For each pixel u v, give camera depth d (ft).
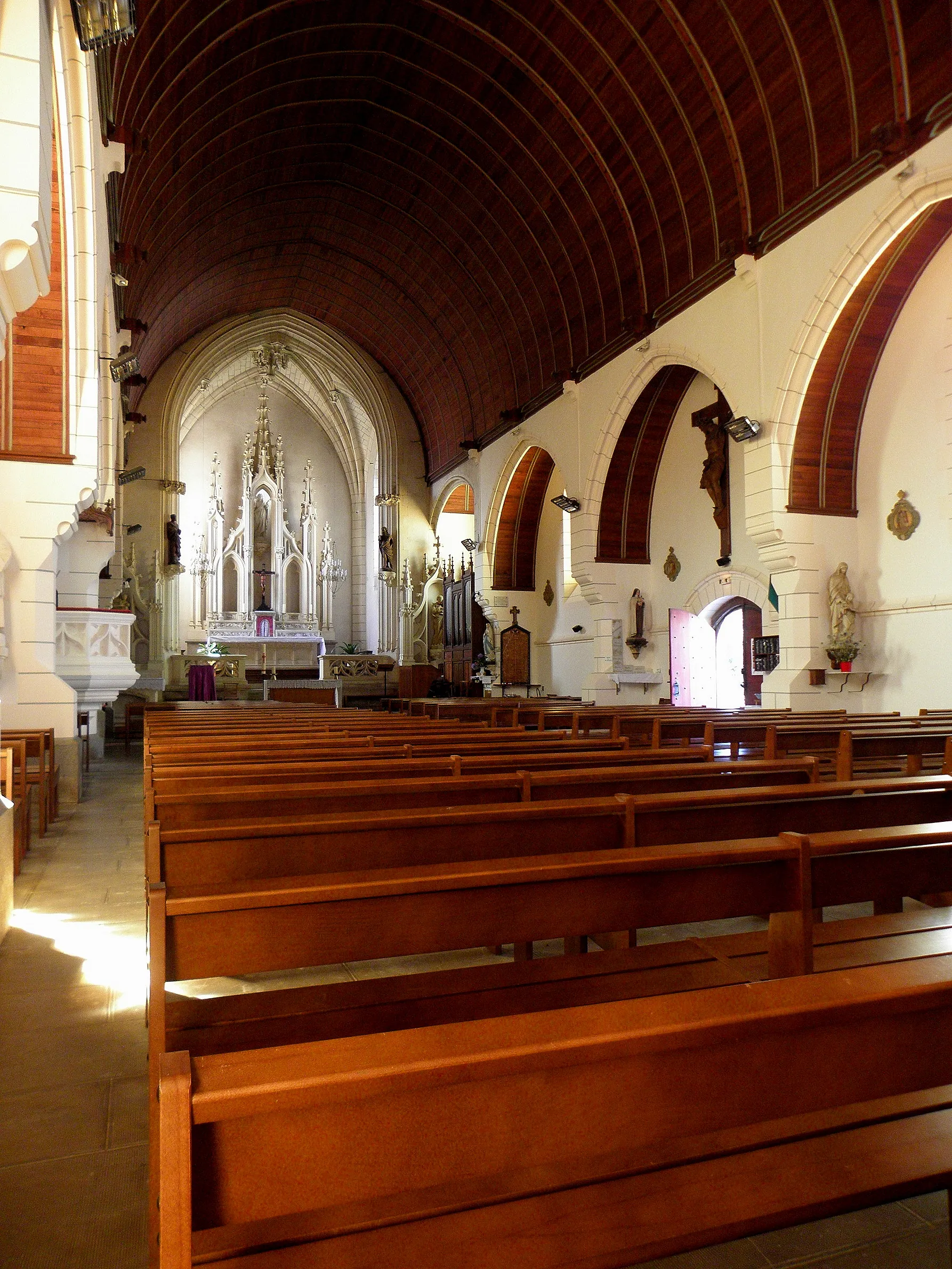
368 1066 3.48
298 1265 3.95
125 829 26.12
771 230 39.22
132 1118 8.91
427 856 9.78
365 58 52.60
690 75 40.09
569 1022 3.90
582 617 68.90
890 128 32.07
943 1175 4.91
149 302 63.93
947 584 36.65
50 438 30.22
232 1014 8.02
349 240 72.90
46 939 14.98
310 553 97.86
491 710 36.76
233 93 51.06
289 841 9.28
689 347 45.39
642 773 13.51
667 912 8.04
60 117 27.35
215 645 85.56
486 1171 3.80
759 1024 4.00
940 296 36.73
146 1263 6.69
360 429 97.96
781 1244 6.96
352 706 83.92
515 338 65.00
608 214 50.06
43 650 30.25
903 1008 4.32
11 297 15.62
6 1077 9.79
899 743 21.61
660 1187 4.61
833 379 39.45
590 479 56.24
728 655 55.21
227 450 97.91
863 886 9.07
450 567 85.97
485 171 56.18
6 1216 7.25
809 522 39.91
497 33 46.37
